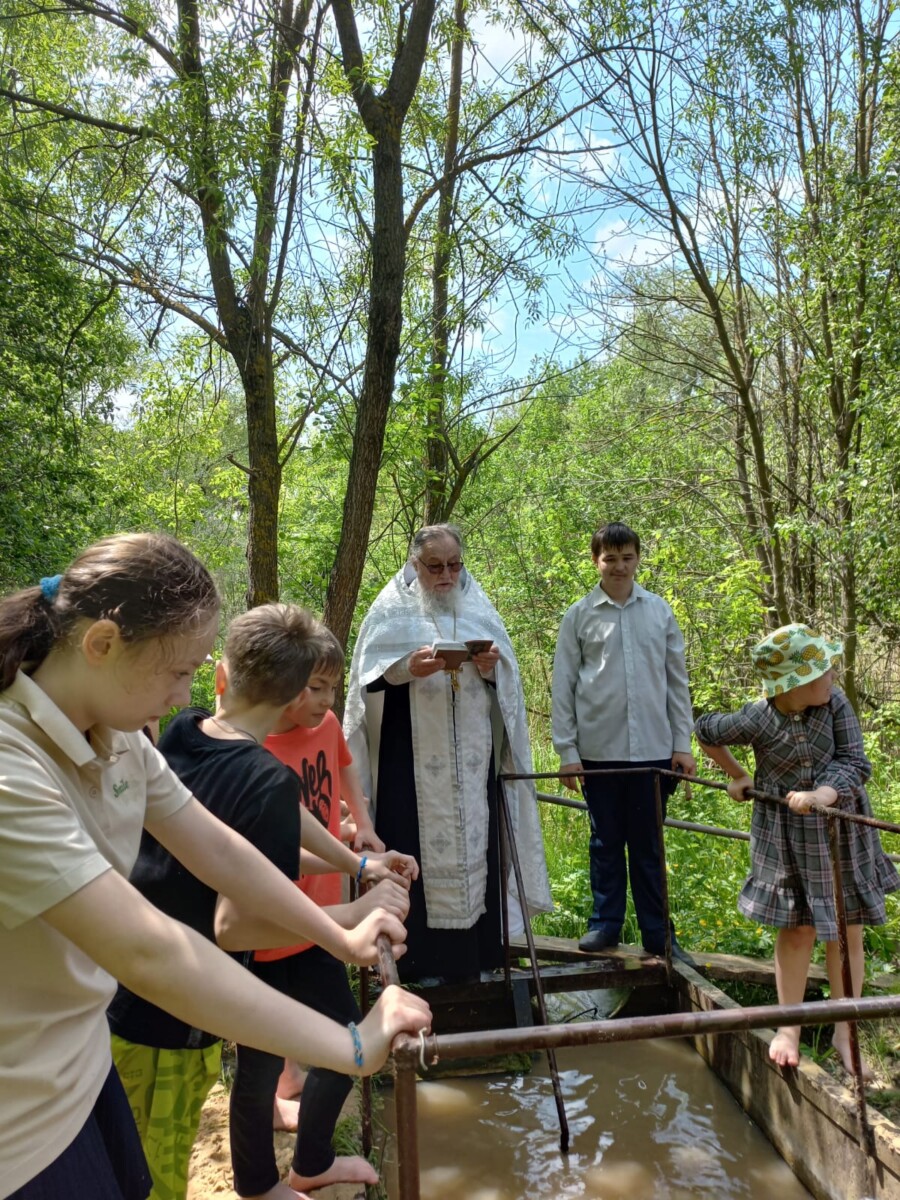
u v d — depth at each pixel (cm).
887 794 741
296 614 232
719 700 1020
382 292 457
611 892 406
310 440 719
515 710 381
